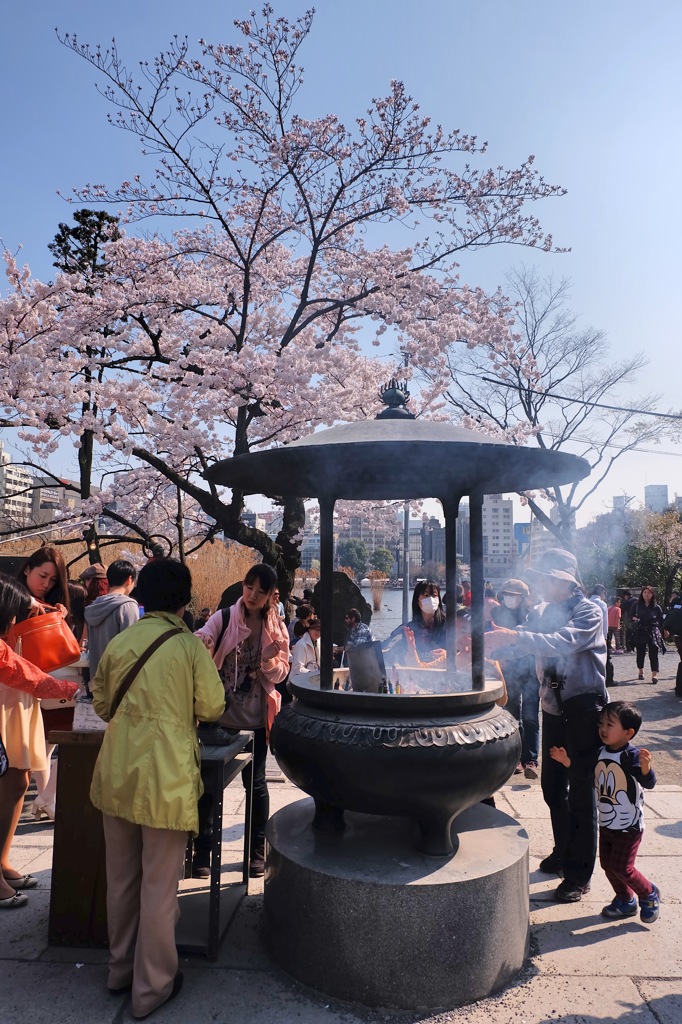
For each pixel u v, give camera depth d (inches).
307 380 356.2
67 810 122.6
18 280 388.5
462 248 391.2
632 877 130.0
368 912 104.9
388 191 359.6
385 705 112.2
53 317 379.9
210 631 150.3
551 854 157.0
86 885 121.5
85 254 506.0
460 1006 105.3
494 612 229.9
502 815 140.9
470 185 371.6
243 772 153.7
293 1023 101.4
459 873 108.4
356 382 449.4
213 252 405.7
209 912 128.1
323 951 107.7
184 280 417.1
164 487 513.3
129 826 106.1
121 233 456.4
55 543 489.1
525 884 117.6
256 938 126.0
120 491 423.5
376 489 150.9
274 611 155.3
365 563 662.5
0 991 107.8
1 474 715.4
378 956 104.3
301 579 689.0
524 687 244.2
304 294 383.2
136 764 102.0
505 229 384.2
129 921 107.3
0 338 367.2
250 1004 105.8
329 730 112.7
